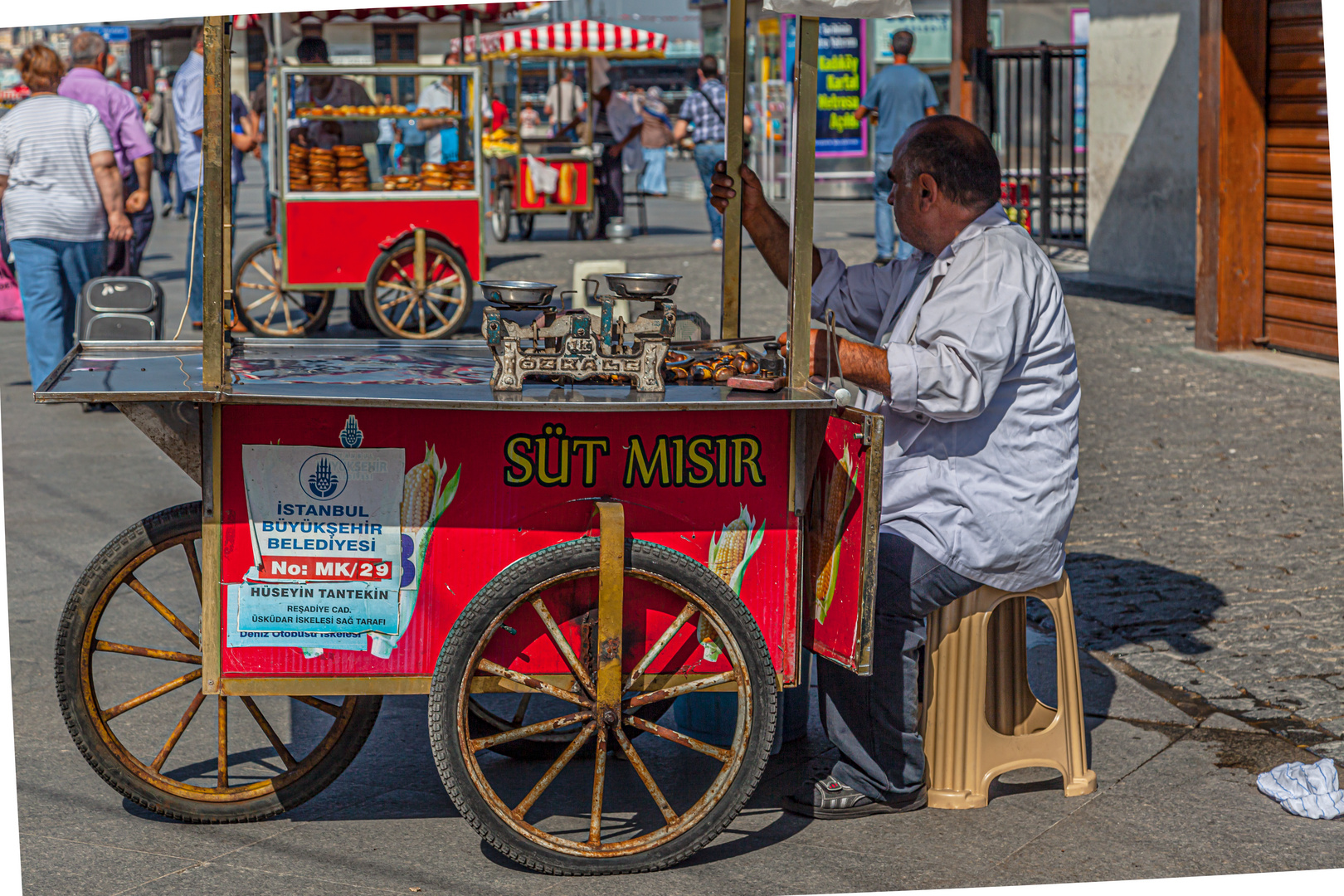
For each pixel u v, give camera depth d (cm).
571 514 390
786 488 397
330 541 384
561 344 386
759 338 483
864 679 421
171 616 422
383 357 475
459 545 388
